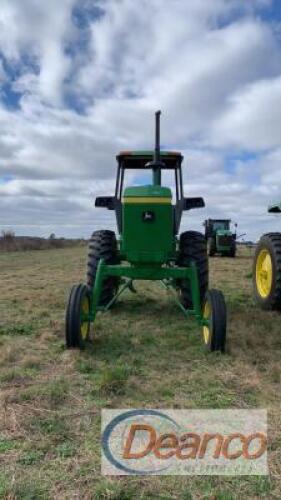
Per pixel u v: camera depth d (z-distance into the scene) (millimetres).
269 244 5824
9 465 2119
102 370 3496
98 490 1926
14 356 3857
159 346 4188
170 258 5324
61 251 29375
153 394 2986
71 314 3967
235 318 5262
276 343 4184
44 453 2234
